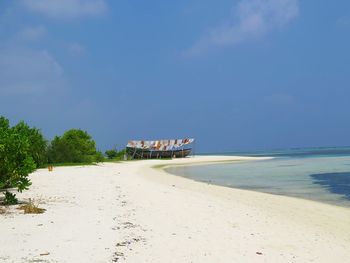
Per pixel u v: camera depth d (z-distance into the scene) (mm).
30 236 11164
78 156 57188
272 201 20547
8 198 17234
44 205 17031
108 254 9602
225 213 16156
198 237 11758
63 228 12297
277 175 39156
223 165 63938
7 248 9883
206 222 14086
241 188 27750
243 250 10508
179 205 17984
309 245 11367
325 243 11688
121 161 78875
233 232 12594
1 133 18109
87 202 18234
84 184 27000
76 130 64250
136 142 99500
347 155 94625
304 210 17703
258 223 14305
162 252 10055
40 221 13352
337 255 10430
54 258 9117
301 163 61812
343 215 16516
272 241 11641
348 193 24062
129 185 27188
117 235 11555
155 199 19891
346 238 12422
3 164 17062
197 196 21797
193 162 76000
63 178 31531
